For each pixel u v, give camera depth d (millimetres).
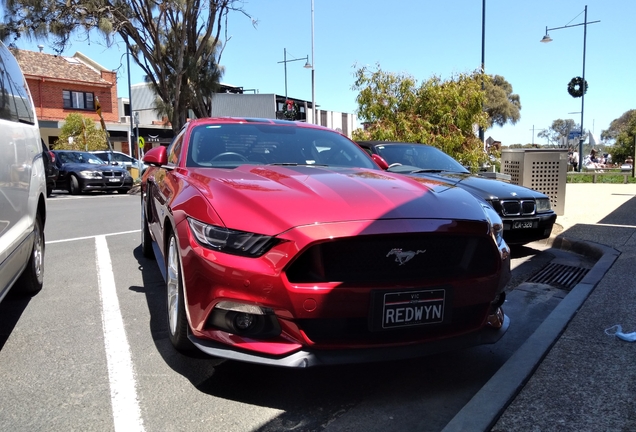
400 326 2639
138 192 19172
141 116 51906
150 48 18578
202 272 2664
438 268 2797
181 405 2707
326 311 2531
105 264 6059
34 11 15734
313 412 2648
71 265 6008
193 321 2738
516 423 2428
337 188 3047
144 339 3652
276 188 3000
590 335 3486
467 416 2480
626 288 4535
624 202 11977
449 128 11188
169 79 19188
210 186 3100
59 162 18609
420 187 3299
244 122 4645
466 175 6832
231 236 2641
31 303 4508
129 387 2906
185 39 18531
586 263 6266
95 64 40750
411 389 2912
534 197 6270
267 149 4270
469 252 2861
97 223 9828
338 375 3090
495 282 2898
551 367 3018
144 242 6203
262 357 2559
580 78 31062
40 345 3529
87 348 3482
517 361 3076
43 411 2639
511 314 4336
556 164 9117
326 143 4578
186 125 4766
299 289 2504
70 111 36125
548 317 3846
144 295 4758
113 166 18594
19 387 2906
